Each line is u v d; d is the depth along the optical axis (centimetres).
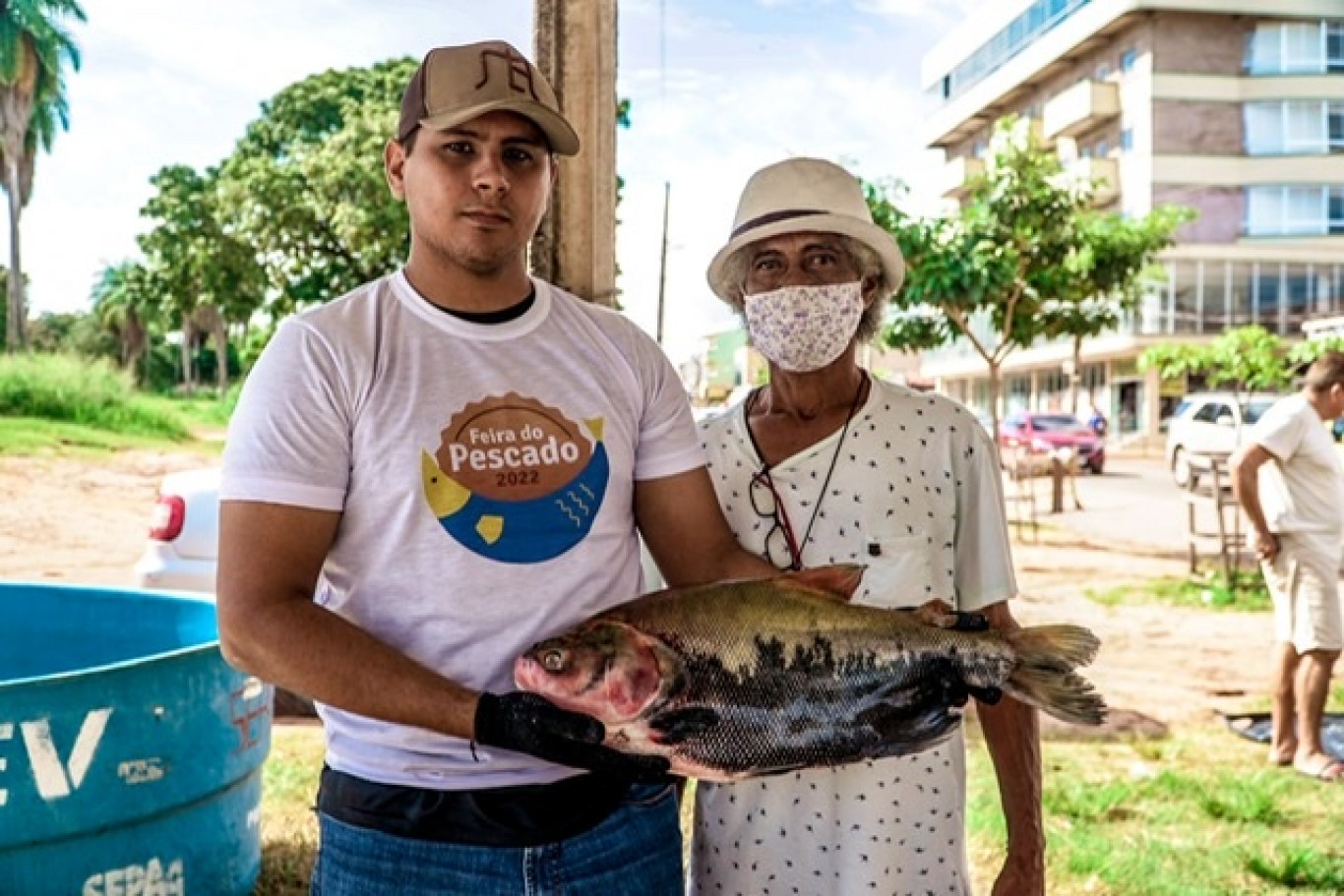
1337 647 628
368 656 197
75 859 368
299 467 204
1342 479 631
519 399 215
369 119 3025
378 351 212
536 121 216
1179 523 1828
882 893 244
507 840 210
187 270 4091
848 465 255
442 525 208
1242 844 534
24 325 4347
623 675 197
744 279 266
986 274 1386
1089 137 4638
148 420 2822
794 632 209
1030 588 1222
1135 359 4319
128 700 375
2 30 4116
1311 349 2725
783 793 250
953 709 217
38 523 1741
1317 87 4203
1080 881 495
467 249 213
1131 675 854
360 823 213
